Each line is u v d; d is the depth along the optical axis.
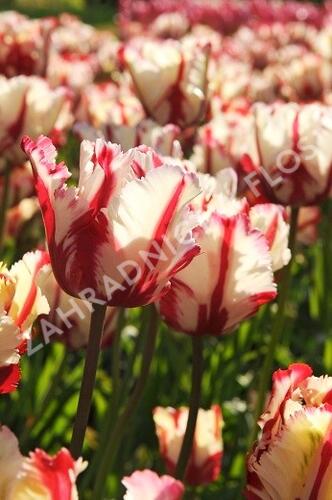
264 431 1.01
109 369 1.99
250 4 5.48
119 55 1.64
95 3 11.73
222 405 1.81
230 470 1.70
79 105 2.01
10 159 1.61
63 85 2.04
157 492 0.85
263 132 1.43
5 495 0.89
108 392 1.81
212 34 3.76
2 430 0.92
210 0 5.40
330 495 0.99
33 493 0.89
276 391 1.01
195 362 1.18
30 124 1.58
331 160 1.42
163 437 1.36
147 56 1.62
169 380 1.86
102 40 3.47
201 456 1.35
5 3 11.05
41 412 1.48
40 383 1.75
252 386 1.87
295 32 4.20
